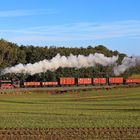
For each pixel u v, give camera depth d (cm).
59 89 11325
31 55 13625
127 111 5241
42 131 3303
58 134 3159
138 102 7381
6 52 13162
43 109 5622
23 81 12025
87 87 11969
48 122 3847
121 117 4306
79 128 3469
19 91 10562
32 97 9244
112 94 10006
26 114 4688
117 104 6881
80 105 6662
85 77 13375
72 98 8919
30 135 3111
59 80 12181
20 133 3203
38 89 11075
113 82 13200
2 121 3922
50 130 3356
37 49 13888
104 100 8125
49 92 10825
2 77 11806
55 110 5403
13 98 8825
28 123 3766
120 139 2964
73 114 4694
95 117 4300
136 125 3650
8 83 11444
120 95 9650
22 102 7562
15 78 11912
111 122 3850
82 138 2998
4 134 3155
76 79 12481
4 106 6350
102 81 13000
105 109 5659
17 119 4094
